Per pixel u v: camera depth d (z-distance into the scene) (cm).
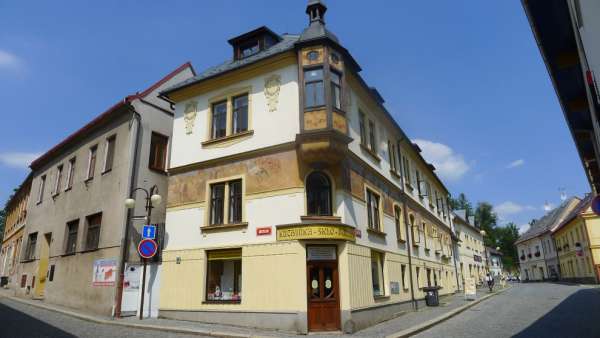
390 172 2033
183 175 1662
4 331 1116
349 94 1642
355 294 1349
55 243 2155
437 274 2656
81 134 2183
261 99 1547
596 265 4122
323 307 1283
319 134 1351
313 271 1319
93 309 1659
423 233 2491
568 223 4856
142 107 1870
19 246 2859
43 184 2591
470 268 4566
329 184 1434
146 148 1847
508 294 2988
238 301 1377
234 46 1845
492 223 8450
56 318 1473
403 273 1923
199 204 1573
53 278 2059
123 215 1688
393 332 1247
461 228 4394
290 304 1280
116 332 1198
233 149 1557
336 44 1477
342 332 1253
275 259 1344
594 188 1564
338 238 1331
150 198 1592
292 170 1411
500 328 1289
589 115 995
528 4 709
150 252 1491
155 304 1556
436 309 1919
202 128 1673
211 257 1493
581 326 1248
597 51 487
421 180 2755
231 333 1183
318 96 1416
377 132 1930
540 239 6656
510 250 8950
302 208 1366
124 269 1609
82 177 2098
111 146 1975
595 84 543
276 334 1205
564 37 777
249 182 1483
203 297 1445
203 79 1667
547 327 1260
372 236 1617
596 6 468
